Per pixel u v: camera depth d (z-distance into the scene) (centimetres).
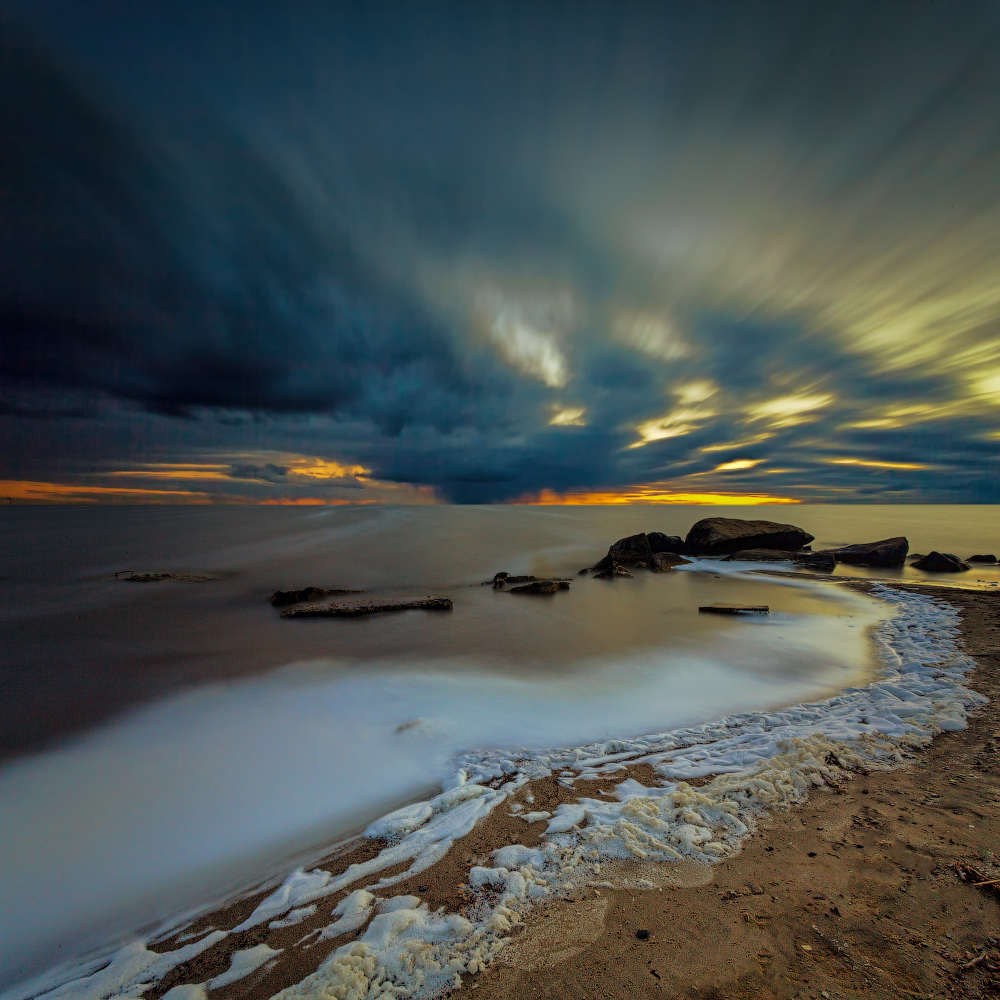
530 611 1498
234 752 641
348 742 666
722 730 674
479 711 768
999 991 257
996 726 607
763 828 423
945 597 1504
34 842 470
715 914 326
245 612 1520
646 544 2628
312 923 347
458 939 315
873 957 286
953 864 361
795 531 2852
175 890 405
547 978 283
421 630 1287
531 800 502
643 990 271
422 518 6431
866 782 491
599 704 794
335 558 2731
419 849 428
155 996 297
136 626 1347
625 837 409
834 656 1002
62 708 800
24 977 331
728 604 1548
